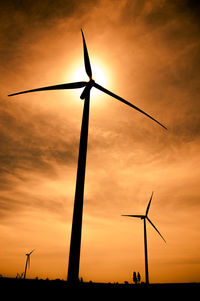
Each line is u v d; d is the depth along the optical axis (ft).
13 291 99.40
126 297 106.32
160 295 111.04
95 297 102.27
